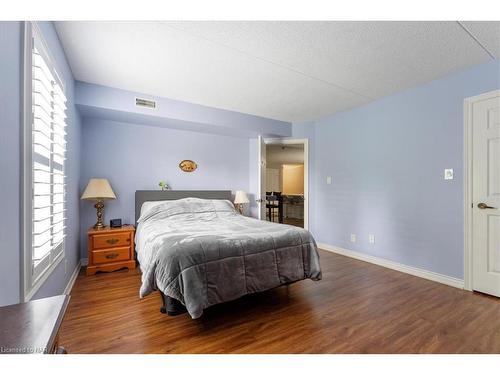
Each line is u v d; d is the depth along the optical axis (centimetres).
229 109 370
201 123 351
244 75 260
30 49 123
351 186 366
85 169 320
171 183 382
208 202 356
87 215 322
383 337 160
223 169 429
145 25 178
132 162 353
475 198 234
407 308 201
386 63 232
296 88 293
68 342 153
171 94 312
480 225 231
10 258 103
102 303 208
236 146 443
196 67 241
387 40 195
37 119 137
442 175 259
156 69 245
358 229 354
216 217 332
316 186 428
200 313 158
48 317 65
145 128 363
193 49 209
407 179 292
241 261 189
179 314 180
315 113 390
